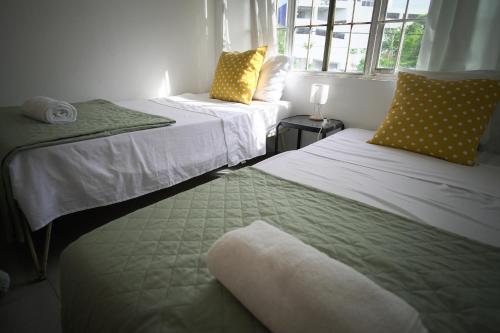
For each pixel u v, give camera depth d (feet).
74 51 6.80
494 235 2.52
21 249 4.51
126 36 7.55
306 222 2.54
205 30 8.93
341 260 2.05
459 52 5.16
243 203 2.86
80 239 2.28
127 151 4.51
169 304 1.65
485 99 4.33
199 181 7.17
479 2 4.89
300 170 3.89
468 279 1.92
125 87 7.89
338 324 1.25
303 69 8.13
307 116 7.89
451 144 4.32
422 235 2.42
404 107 4.82
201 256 2.07
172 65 8.72
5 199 3.54
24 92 6.37
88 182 4.09
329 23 7.20
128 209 5.76
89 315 1.82
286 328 1.38
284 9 8.02
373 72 6.83
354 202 2.95
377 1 6.34
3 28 5.82
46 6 6.19
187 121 5.54
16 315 3.40
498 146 4.95
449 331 1.54
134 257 2.04
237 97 7.63
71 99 7.04
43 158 3.67
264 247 1.67
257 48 7.98
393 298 1.40
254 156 6.93
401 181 3.60
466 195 3.25
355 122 7.09
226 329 1.52
